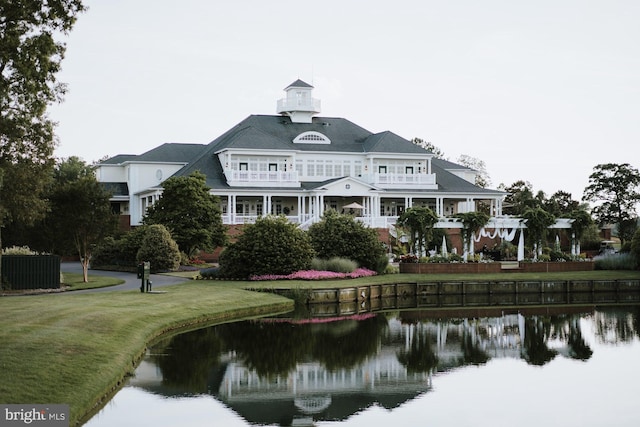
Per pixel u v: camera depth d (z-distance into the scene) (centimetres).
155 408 2047
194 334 3189
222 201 7569
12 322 2586
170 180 6141
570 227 6175
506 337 3431
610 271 5822
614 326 3794
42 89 3584
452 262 5741
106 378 2131
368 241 5509
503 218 6103
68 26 3553
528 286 5266
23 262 4047
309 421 2002
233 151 7519
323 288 4491
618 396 2308
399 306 4656
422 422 2014
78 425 1831
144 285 3988
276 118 8644
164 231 5528
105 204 4578
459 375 2608
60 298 3531
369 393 2327
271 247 4894
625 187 9644
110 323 2828
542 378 2558
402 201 8244
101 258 6056
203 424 1947
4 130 3672
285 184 7544
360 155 8275
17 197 3972
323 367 2703
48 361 2088
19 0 3422
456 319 4050
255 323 3631
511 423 2016
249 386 2369
